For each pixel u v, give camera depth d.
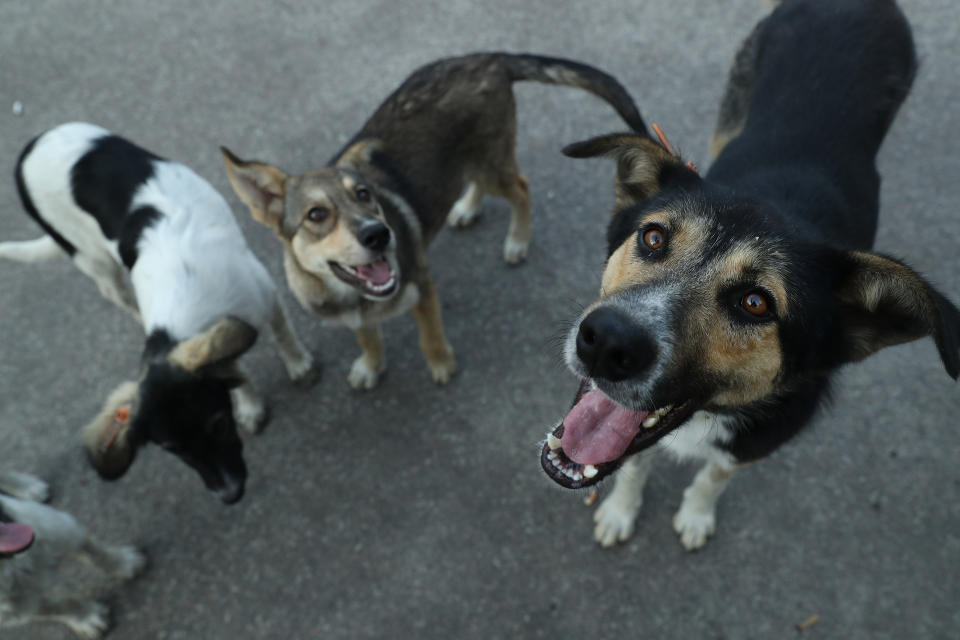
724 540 1.01
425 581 1.02
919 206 1.20
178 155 1.36
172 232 1.02
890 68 0.98
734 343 0.73
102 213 1.05
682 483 1.05
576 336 0.74
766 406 0.81
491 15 1.46
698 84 1.35
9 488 1.06
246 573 1.04
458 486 1.07
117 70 1.46
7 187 1.35
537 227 1.25
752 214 0.75
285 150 1.35
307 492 1.08
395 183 1.05
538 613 0.99
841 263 0.74
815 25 1.00
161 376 0.93
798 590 0.98
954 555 0.98
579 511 1.04
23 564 0.90
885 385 1.08
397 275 0.99
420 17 1.48
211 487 0.98
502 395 1.13
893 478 1.03
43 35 1.52
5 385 1.17
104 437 0.93
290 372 1.15
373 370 1.13
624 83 1.36
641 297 0.72
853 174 0.91
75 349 1.20
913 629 0.95
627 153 0.81
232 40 1.48
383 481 1.08
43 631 1.01
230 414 0.99
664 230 0.76
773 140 0.93
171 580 1.04
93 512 1.08
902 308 0.73
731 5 1.43
